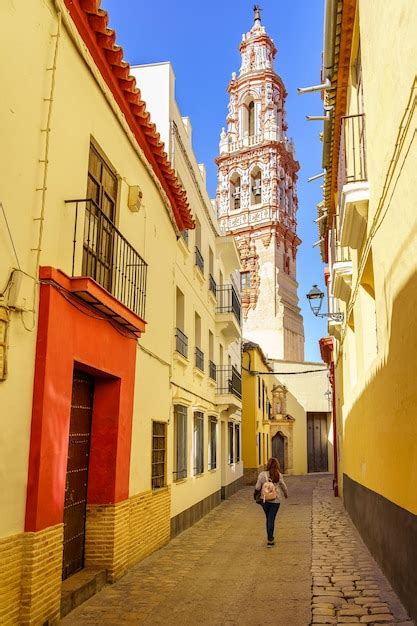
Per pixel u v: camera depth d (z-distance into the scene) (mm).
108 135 8102
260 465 31219
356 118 9086
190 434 14023
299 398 39594
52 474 5762
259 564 8961
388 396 6945
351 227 8555
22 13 5602
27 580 5254
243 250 44938
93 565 7609
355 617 6094
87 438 7918
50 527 5680
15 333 5316
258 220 45250
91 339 7004
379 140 6777
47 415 5656
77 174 6910
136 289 9133
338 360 17641
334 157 12578
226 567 8734
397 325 6188
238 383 24406
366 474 9688
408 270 5598
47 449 5648
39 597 5383
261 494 10836
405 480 6039
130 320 7941
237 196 47094
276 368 39406
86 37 7191
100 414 8062
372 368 8469
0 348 5047
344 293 11977
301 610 6422
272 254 44156
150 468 9867
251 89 48344
